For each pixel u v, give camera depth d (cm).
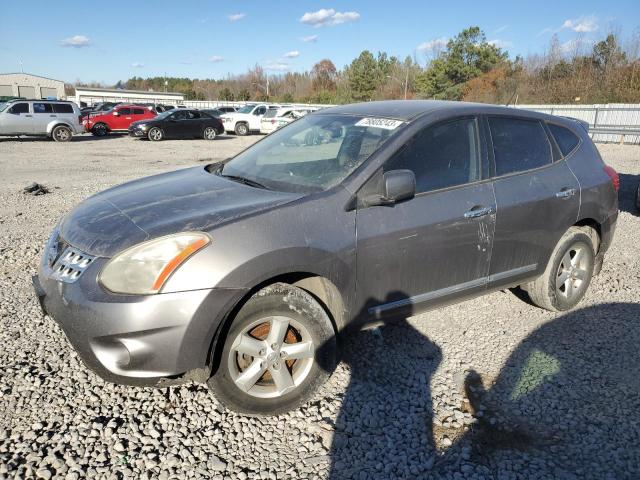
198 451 256
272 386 285
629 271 523
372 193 302
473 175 349
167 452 254
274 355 275
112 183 1036
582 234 417
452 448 265
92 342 248
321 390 310
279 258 264
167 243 252
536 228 378
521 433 278
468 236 338
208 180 349
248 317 266
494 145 366
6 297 429
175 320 245
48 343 354
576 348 367
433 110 352
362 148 326
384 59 7775
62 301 259
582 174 414
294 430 274
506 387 318
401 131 328
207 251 252
